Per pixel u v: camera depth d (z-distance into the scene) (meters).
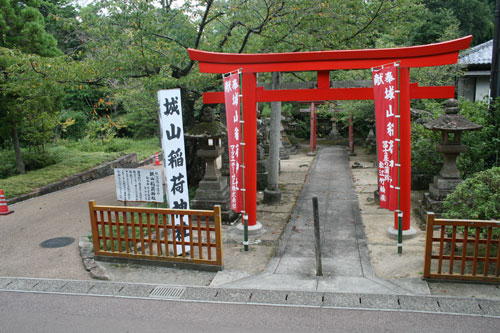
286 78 15.84
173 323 4.74
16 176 14.29
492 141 8.88
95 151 21.30
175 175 6.67
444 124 7.87
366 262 6.31
